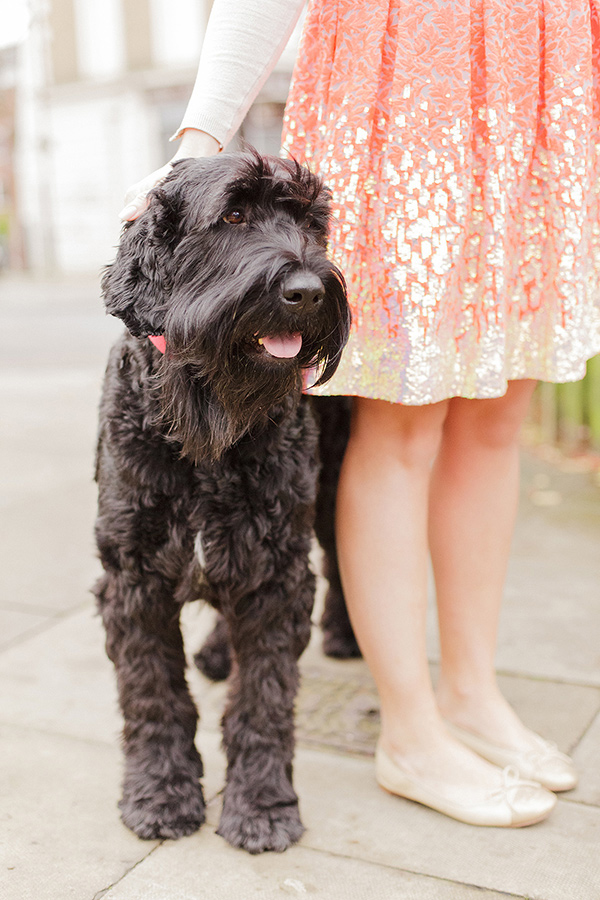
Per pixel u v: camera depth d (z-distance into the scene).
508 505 2.19
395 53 1.82
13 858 1.83
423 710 2.07
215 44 1.87
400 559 2.04
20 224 25.84
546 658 2.74
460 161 1.81
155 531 1.83
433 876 1.78
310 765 2.22
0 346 10.70
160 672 1.95
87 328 12.58
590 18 1.95
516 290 1.96
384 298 1.87
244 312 1.60
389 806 2.05
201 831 1.94
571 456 5.36
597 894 1.72
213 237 1.66
